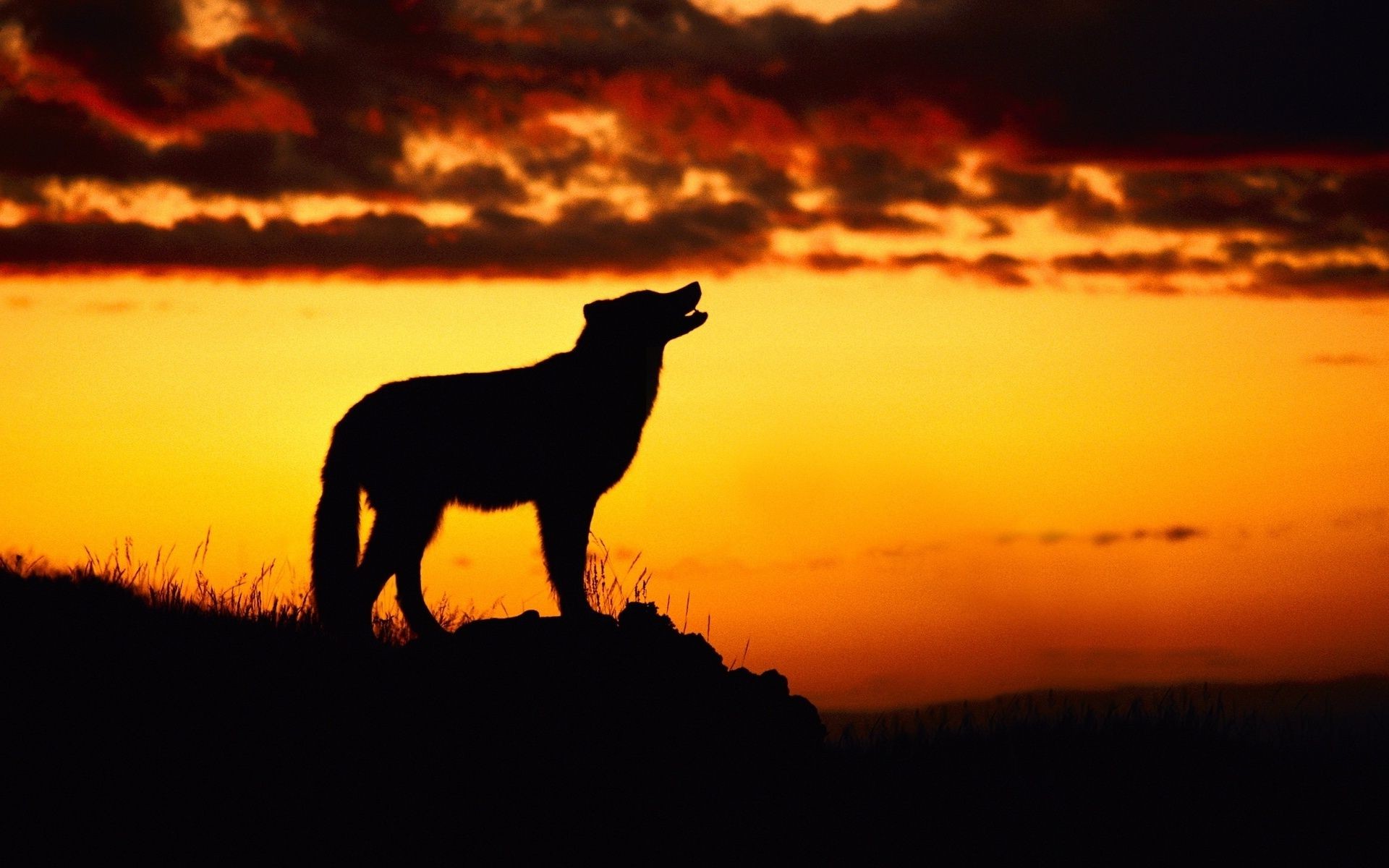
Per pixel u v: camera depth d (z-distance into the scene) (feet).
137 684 108.88
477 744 105.60
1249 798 117.19
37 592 121.19
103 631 116.37
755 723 112.98
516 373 131.44
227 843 92.48
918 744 126.62
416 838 95.55
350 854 93.15
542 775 103.24
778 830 102.58
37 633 114.01
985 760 122.42
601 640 115.03
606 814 100.53
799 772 111.24
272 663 115.34
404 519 126.31
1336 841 110.73
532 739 106.42
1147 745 127.85
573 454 130.52
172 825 93.40
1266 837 110.32
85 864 88.53
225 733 104.06
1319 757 127.65
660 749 107.96
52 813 92.79
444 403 128.26
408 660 114.62
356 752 103.65
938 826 107.55
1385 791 120.06
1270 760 126.21
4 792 94.07
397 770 102.27
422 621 128.77
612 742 107.34
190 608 126.00
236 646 117.70
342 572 125.39
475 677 111.65
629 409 133.90
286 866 91.20
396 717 108.27
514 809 99.76
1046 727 131.95
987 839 106.32
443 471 127.75
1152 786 118.32
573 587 130.11
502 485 130.41
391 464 126.62
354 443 127.54
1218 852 107.24
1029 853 104.58
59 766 97.50
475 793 100.94
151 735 102.58
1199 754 126.21
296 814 96.27
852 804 108.99
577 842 97.50
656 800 102.78
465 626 116.88
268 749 102.83
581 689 111.24
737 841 100.53
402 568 127.65
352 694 111.24
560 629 115.75
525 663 112.88
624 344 133.90
